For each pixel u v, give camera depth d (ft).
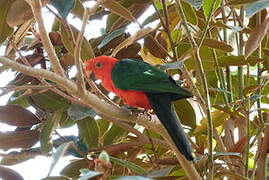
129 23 28.76
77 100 24.16
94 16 29.45
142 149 30.22
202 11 27.73
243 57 26.11
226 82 30.45
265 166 27.14
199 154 28.04
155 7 26.43
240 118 28.32
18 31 25.63
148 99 25.63
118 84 26.30
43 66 28.58
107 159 19.38
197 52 23.49
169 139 25.09
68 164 27.99
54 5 21.85
